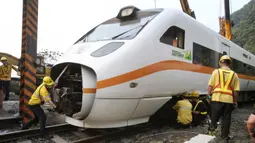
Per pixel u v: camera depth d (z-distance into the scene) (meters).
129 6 5.84
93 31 6.04
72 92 4.68
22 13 6.11
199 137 4.50
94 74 4.30
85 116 4.31
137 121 5.06
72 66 5.00
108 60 4.25
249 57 12.83
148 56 4.79
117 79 4.23
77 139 4.91
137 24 5.29
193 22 6.63
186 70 6.06
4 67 8.38
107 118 4.36
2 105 8.19
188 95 6.16
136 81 4.52
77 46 5.30
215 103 4.52
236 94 4.48
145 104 4.89
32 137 5.02
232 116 8.48
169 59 5.39
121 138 5.05
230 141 4.70
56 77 5.21
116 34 5.26
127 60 4.40
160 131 5.71
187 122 5.88
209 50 7.55
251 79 13.06
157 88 5.05
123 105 4.42
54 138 4.91
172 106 6.48
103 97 4.12
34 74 6.30
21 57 6.10
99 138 4.71
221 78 4.49
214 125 4.60
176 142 4.59
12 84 12.19
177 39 5.83
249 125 2.89
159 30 5.18
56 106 4.97
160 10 5.74
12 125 6.09
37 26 6.36
